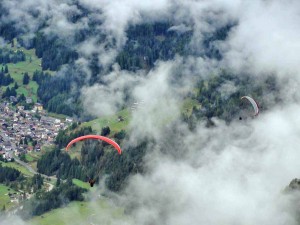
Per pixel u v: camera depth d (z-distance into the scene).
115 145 159.50
